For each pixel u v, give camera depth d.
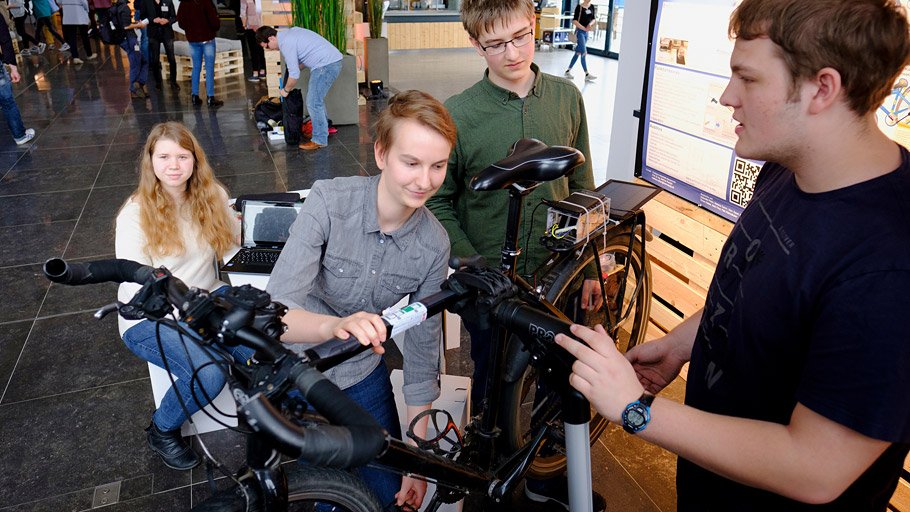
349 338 1.08
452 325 3.14
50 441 2.55
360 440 0.71
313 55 6.18
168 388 2.34
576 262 1.89
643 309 2.42
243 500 1.08
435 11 13.95
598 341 1.04
